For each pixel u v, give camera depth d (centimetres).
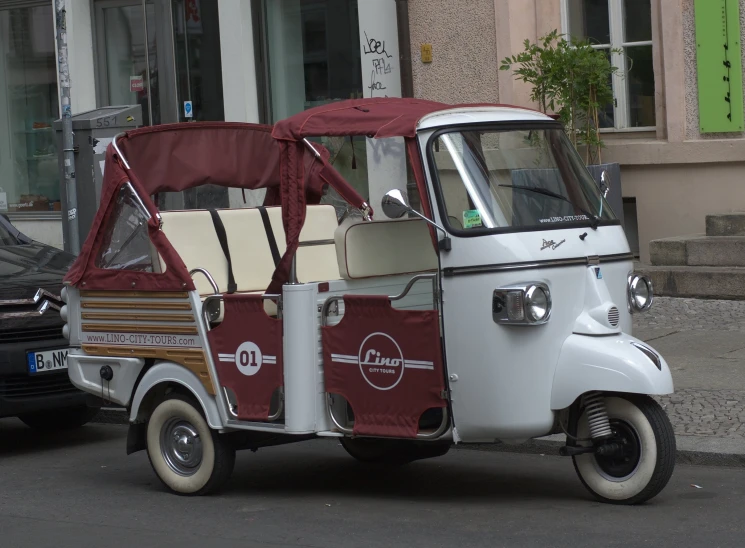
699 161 1441
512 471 820
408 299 782
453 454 889
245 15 1762
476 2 1537
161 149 852
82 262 827
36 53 2036
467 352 678
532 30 1538
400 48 1595
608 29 1526
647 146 1476
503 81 1526
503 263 672
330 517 711
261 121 1784
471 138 710
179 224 831
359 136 732
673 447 682
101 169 1227
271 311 741
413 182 786
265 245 870
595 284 697
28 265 1020
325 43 1714
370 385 707
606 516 679
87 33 1959
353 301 708
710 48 1429
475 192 694
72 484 841
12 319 930
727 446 805
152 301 790
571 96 1409
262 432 761
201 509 748
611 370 662
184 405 780
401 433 698
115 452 961
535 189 714
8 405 924
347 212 855
